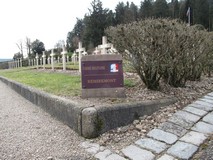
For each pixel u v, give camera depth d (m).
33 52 62.31
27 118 5.50
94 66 5.31
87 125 4.11
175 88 6.62
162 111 5.03
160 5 47.50
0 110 6.46
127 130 4.33
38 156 3.59
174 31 5.45
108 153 3.61
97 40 50.41
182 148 3.61
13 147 3.91
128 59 5.79
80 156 3.55
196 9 47.25
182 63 6.28
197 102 5.67
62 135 4.33
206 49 7.36
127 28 5.51
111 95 5.33
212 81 8.67
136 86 6.50
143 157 3.43
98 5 54.00
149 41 5.25
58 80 8.98
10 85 11.89
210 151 3.47
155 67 5.61
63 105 4.92
